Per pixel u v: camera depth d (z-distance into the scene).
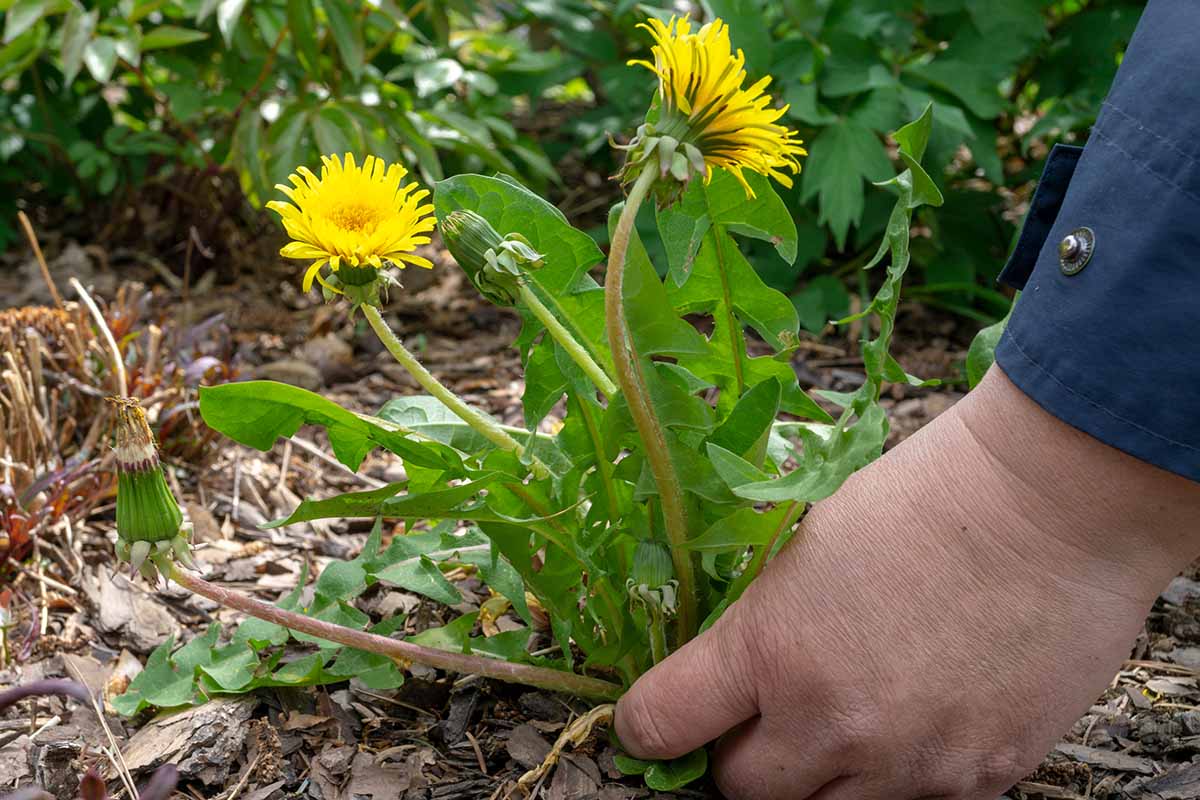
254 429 0.45
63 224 1.01
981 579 0.39
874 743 0.40
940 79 0.82
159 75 1.06
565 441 0.46
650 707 0.43
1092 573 0.38
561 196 1.07
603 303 0.45
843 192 0.78
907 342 0.83
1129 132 0.37
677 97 0.39
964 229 0.88
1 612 0.52
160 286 0.91
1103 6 0.87
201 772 0.47
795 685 0.40
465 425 0.49
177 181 0.96
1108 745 0.50
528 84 1.03
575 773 0.47
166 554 0.43
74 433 0.66
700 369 0.47
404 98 0.94
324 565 0.60
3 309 0.83
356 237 0.41
